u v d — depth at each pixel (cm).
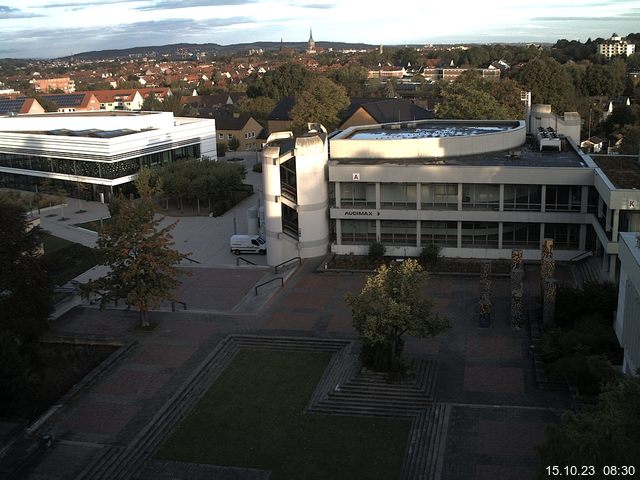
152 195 9431
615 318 4028
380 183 6109
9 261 4441
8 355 3825
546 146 6681
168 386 4109
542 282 4716
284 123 14075
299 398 3944
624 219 4875
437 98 17950
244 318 5050
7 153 10638
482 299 4691
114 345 4731
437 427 3553
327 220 6347
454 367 4172
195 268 6312
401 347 4175
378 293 3922
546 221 5825
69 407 3900
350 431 3600
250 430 3644
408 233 6203
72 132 10144
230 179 8831
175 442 3562
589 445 2183
